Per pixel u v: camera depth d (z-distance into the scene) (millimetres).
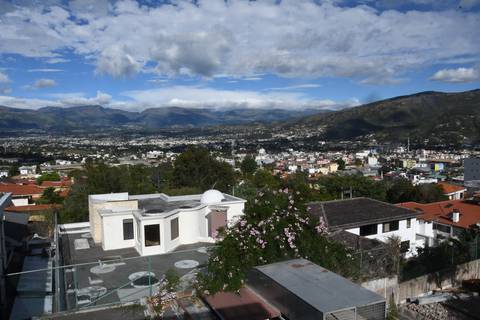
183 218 19766
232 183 48688
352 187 53688
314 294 7055
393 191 49031
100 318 8750
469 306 14133
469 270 16891
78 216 35156
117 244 19000
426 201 44750
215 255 9844
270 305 7953
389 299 12336
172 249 18625
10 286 17891
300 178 60188
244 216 10617
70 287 13078
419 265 15852
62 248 19141
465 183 74062
